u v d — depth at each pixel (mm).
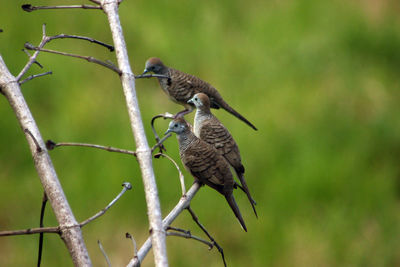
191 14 17375
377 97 15875
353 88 15938
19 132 13578
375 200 13133
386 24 18672
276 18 17875
